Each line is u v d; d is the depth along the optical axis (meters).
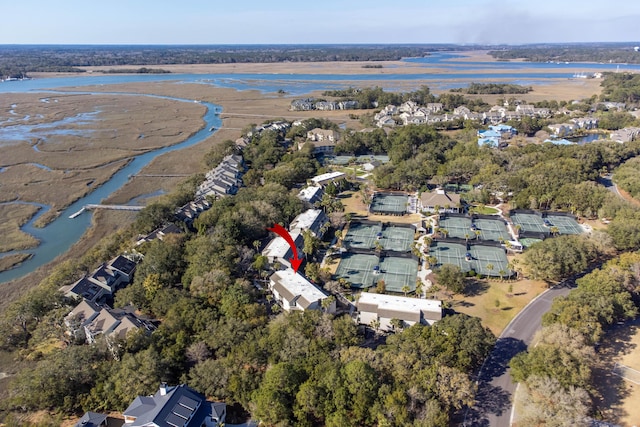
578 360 80.75
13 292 125.62
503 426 75.88
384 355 83.12
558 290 117.56
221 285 108.88
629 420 76.50
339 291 117.62
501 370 89.25
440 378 76.50
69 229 165.50
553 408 73.31
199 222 145.88
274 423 74.38
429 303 106.06
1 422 80.00
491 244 142.75
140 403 74.56
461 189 192.25
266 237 147.38
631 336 97.25
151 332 98.69
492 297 115.44
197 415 75.25
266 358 86.75
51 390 80.69
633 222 133.38
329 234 154.25
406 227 157.62
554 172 177.12
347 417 73.44
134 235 146.88
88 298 113.81
